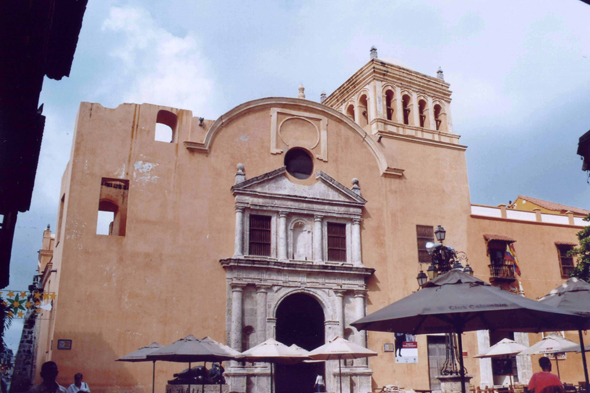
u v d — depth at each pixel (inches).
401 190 1306.6
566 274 1429.6
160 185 1072.2
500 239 1338.6
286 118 1229.1
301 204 1173.1
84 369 927.7
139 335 978.1
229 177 1136.2
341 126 1286.9
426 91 1467.8
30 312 1069.8
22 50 345.1
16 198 517.3
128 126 1079.0
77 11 388.2
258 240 1123.9
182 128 1123.9
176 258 1043.3
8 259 607.5
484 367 1250.6
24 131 423.8
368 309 1184.8
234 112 1172.5
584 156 459.2
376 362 1160.8
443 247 931.3
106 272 987.3
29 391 354.3
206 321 1032.8
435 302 437.4
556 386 438.6
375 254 1230.3
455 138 1438.2
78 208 1001.5
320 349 885.8
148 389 957.8
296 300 1159.0
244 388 1019.3
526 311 471.2
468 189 1389.0
